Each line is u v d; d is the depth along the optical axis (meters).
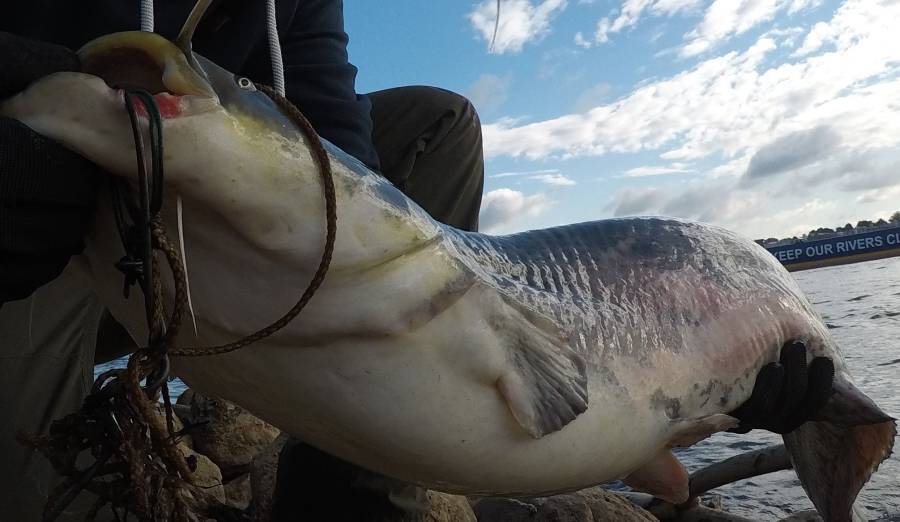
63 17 0.58
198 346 0.45
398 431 0.49
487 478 0.55
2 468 0.70
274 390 0.48
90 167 0.37
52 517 0.36
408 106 0.90
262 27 0.67
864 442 0.84
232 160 0.37
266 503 0.87
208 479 0.98
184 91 0.36
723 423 0.69
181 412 1.36
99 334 0.89
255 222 0.39
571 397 0.54
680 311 0.69
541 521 0.87
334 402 0.47
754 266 0.77
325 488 0.65
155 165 0.34
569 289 0.63
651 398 0.64
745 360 0.71
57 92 0.34
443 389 0.49
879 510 1.08
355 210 0.43
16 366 0.72
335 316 0.44
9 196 0.34
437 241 0.48
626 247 0.70
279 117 0.39
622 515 0.95
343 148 0.71
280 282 0.42
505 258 0.62
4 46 0.33
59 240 0.38
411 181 0.89
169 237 0.39
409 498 0.68
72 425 0.37
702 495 1.22
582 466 0.59
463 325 0.49
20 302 0.72
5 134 0.33
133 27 0.60
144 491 0.35
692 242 0.74
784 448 1.06
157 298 0.36
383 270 0.44
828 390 0.75
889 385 1.87
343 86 0.73
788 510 1.19
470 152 0.93
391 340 0.46
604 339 0.62
